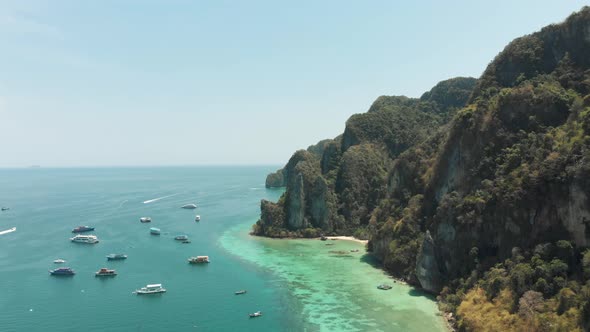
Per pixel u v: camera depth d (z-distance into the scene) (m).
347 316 86.88
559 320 62.94
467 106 118.69
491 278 80.50
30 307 93.00
